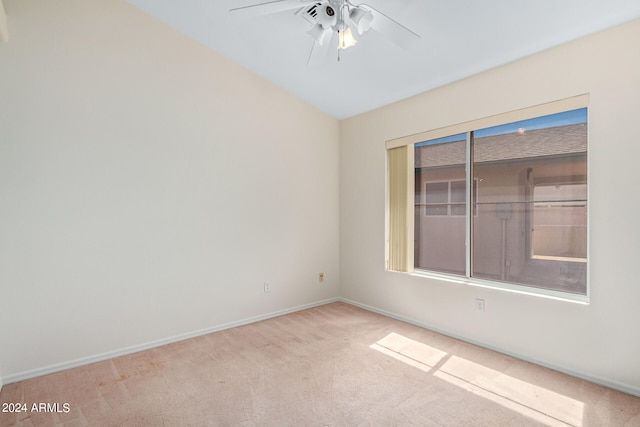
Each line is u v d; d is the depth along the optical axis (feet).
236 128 11.34
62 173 8.31
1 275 7.66
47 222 8.14
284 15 8.65
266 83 12.09
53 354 8.27
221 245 11.05
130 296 9.34
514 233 9.32
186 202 10.28
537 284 8.92
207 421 6.39
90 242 8.72
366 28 6.77
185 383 7.73
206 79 10.64
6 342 7.72
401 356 9.03
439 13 7.47
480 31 7.77
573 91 7.73
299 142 13.09
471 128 9.74
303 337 10.44
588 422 6.22
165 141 9.86
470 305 9.82
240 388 7.52
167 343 9.98
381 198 12.57
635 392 7.00
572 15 6.88
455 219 10.65
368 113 13.08
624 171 7.08
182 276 10.25
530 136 8.92
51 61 8.13
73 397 7.18
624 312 7.13
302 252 13.24
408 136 11.57
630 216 7.02
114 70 9.00
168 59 9.89
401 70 9.91
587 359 7.64
